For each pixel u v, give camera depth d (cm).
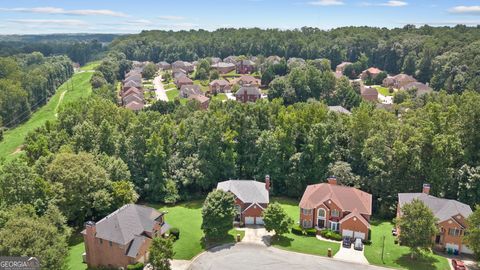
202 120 9862
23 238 5409
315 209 7881
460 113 8862
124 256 6381
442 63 19762
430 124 8719
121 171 8762
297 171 9512
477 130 8519
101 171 8156
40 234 5672
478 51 18238
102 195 7838
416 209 6644
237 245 7244
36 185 7262
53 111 17838
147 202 9456
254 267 6500
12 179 7069
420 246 6625
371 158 8975
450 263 6756
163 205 9312
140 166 9600
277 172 9638
